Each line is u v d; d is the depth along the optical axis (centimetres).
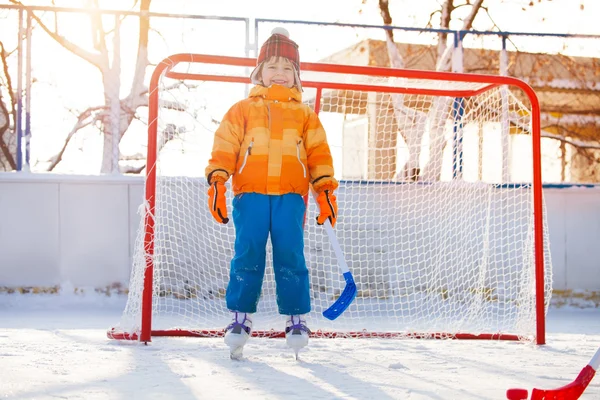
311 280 609
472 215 648
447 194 650
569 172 902
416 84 437
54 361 242
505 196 659
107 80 689
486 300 567
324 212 257
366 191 641
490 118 657
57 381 200
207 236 599
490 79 351
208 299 584
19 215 620
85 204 630
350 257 627
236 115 267
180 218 594
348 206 637
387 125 714
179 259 592
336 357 268
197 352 274
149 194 312
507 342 343
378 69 341
